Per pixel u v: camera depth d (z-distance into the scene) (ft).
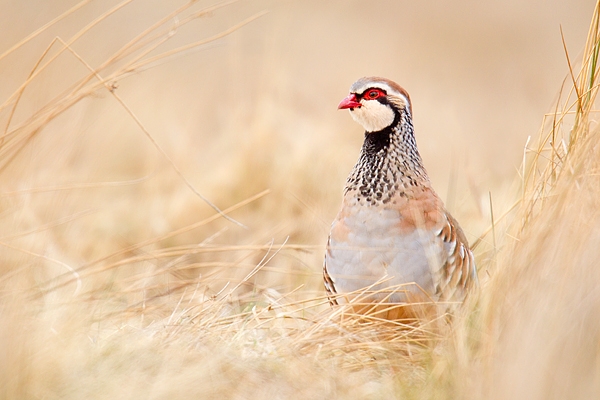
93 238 48.80
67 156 49.65
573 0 116.47
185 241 50.85
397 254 36.17
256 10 93.50
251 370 28.35
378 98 37.40
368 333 33.71
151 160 58.65
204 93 78.23
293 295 42.70
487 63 99.66
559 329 26.37
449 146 69.26
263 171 53.88
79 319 31.01
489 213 45.50
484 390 26.22
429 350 31.14
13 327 26.71
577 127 34.30
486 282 34.27
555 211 30.42
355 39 104.42
